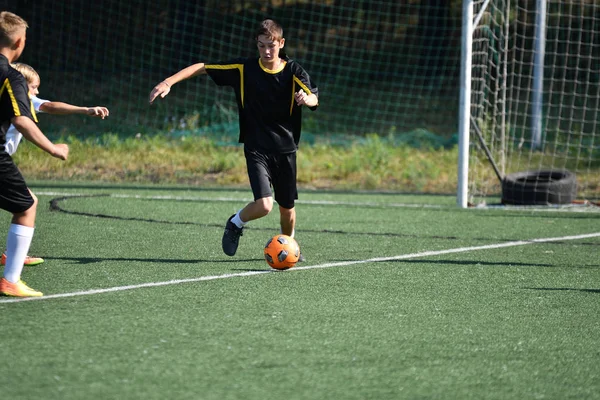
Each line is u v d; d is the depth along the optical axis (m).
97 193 20.83
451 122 39.00
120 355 7.44
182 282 10.73
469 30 20.03
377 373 7.08
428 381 6.91
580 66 41.31
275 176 11.85
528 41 40.78
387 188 25.28
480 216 18.58
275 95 11.51
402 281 11.14
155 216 17.03
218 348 7.71
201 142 30.25
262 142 11.63
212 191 22.44
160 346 7.74
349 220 17.42
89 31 39.09
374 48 43.53
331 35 43.00
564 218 18.45
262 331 8.35
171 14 40.72
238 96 11.65
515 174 22.19
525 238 15.39
